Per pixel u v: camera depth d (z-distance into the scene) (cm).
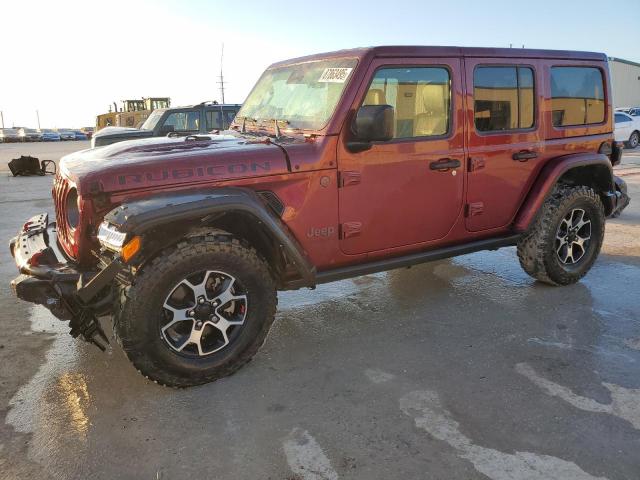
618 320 400
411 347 364
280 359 350
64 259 336
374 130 313
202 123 1141
